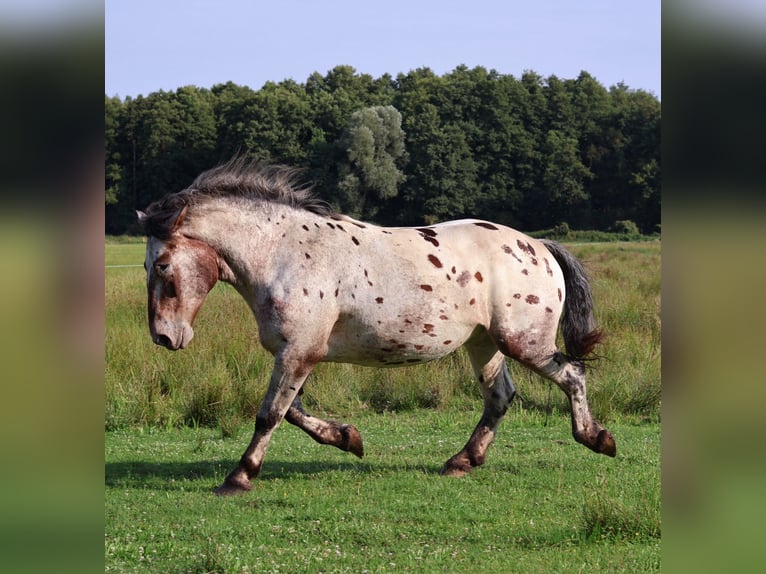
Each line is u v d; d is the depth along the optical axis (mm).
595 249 42938
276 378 6988
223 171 7168
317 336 6992
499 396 7758
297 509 6410
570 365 7703
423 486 7094
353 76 95938
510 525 6016
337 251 7113
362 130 71312
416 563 5211
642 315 14680
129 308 15789
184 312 6906
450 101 81938
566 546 5566
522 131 80062
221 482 7246
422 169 75812
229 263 7059
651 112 82750
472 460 7637
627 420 10117
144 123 67688
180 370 10828
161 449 8578
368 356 7266
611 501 6000
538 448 8609
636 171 78812
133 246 49188
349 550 5484
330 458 8219
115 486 7070
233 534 5770
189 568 5066
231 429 9242
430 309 7152
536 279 7531
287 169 7395
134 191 66688
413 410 10742
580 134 82188
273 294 6957
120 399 9922
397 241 7285
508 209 78000
